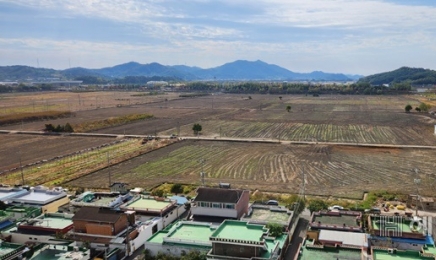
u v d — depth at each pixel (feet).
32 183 318.86
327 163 370.94
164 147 460.14
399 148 434.71
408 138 496.64
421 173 330.13
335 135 526.98
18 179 330.75
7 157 416.67
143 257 185.98
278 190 291.99
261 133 551.59
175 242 186.91
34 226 207.72
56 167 370.94
